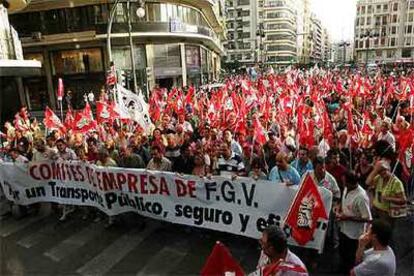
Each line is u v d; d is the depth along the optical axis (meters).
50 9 35.53
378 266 3.60
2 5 20.98
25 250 6.68
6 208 8.84
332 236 6.17
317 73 37.84
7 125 12.68
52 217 8.18
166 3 36.56
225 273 3.45
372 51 119.81
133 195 7.18
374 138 8.75
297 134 9.16
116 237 7.01
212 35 48.56
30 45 35.84
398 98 14.77
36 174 8.07
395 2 113.88
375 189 5.57
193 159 7.55
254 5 103.75
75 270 5.92
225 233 6.83
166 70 37.69
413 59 112.56
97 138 10.16
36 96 37.59
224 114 12.01
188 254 6.23
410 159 7.05
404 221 6.95
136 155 7.82
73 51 36.38
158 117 13.35
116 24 34.22
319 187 5.48
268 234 3.40
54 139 9.18
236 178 6.24
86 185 7.68
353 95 15.83
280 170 6.31
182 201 6.78
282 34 108.12
